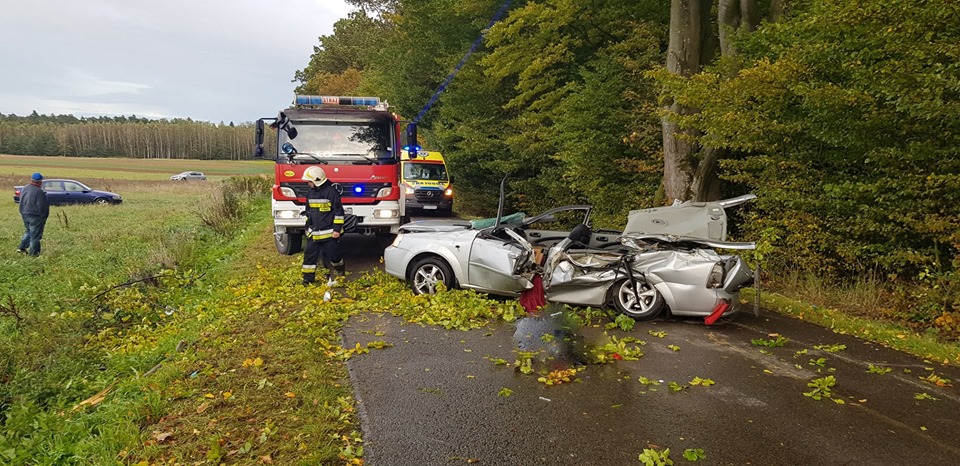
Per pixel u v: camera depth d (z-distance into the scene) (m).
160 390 4.49
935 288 7.09
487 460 3.48
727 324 6.74
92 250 13.50
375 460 3.46
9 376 5.95
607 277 6.91
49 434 4.18
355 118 9.98
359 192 9.89
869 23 7.23
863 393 4.67
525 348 5.62
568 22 16.14
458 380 4.75
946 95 6.73
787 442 3.78
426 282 7.80
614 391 4.59
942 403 4.49
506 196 20.20
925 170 7.29
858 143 7.63
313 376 4.66
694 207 7.30
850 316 7.43
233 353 5.34
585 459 3.51
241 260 10.88
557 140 15.65
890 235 7.76
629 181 14.01
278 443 3.63
